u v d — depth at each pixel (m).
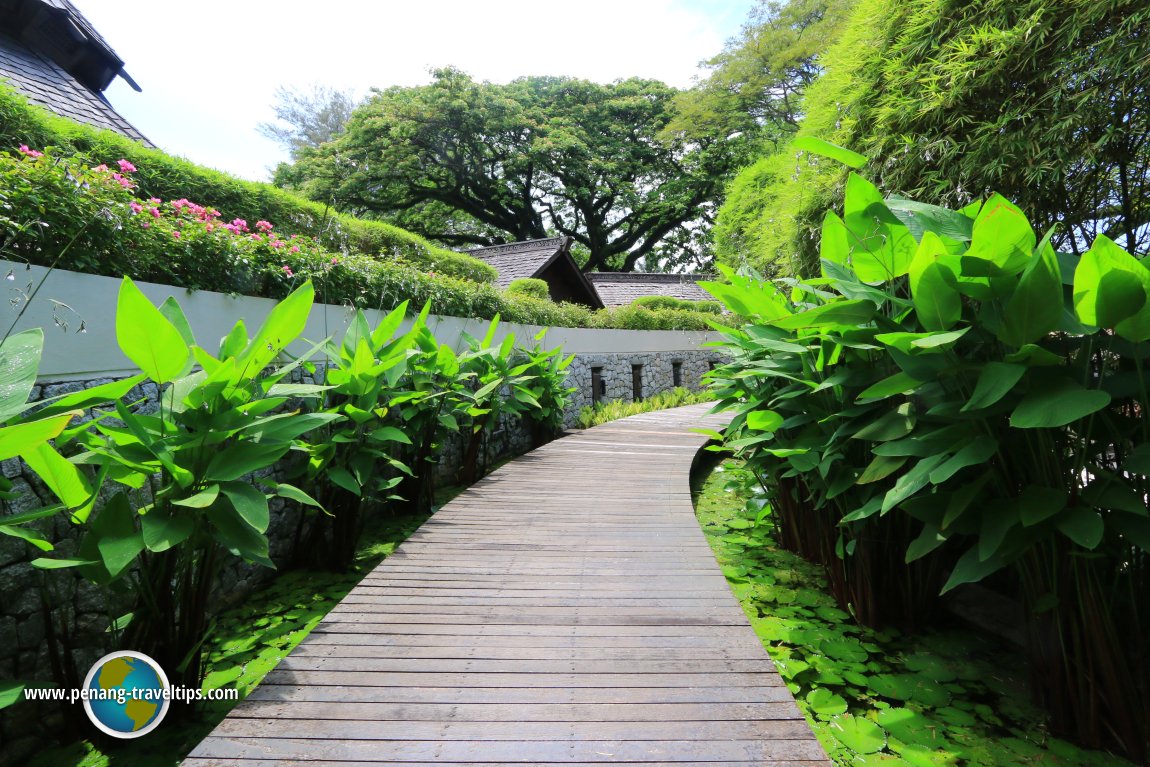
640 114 23.30
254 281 3.28
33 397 2.02
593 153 22.30
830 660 2.23
